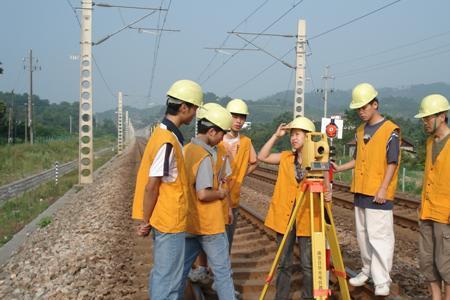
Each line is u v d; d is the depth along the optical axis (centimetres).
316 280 482
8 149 4041
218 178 535
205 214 494
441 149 516
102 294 609
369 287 579
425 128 533
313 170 484
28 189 2253
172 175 427
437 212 512
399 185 2147
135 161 3647
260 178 2306
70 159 4478
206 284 614
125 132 9631
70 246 922
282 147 4750
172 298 435
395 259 817
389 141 544
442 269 515
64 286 661
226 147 595
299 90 2384
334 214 1285
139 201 446
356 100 562
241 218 1117
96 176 2691
